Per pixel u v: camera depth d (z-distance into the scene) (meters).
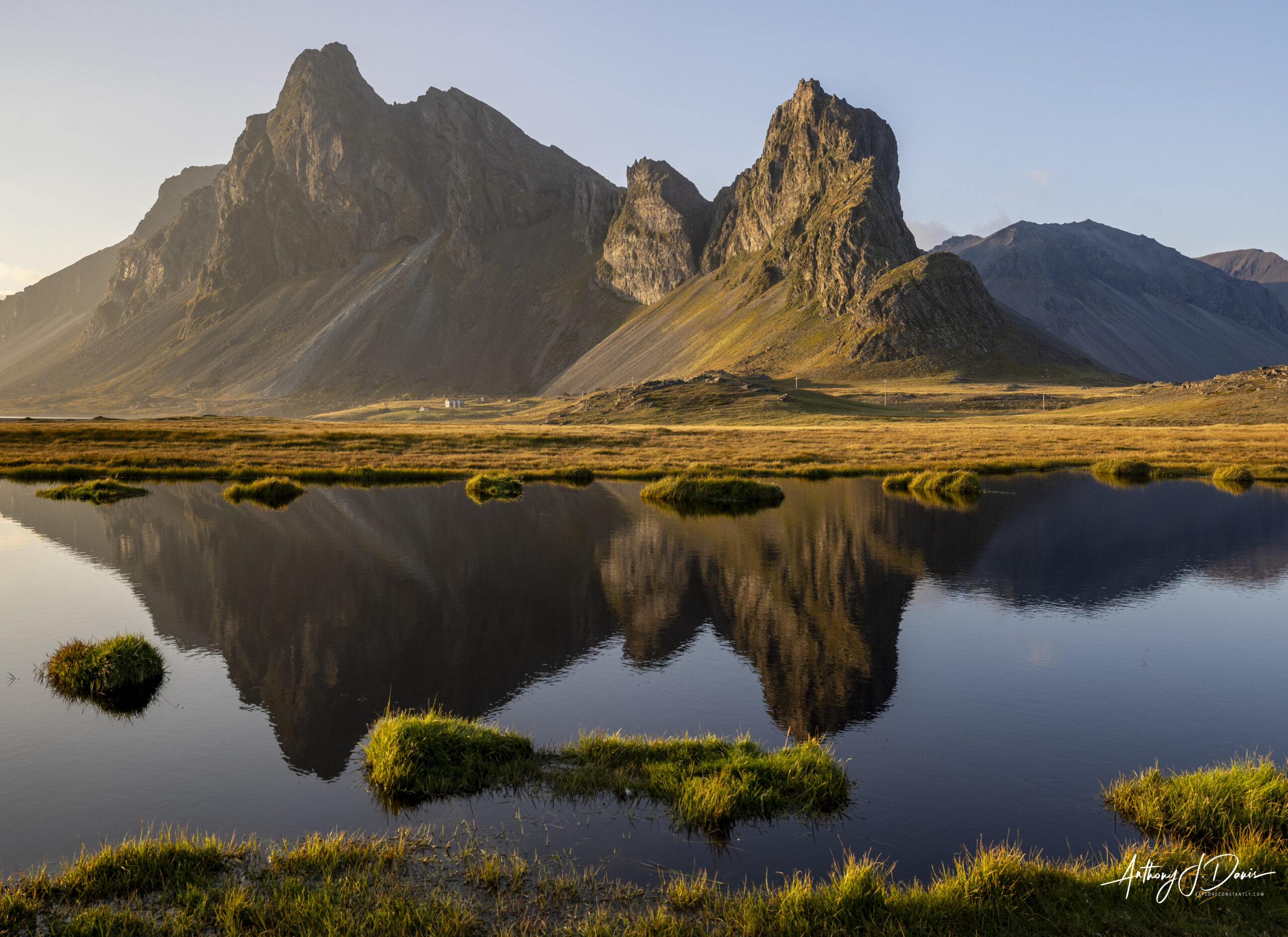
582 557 25.00
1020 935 6.64
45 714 12.60
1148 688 13.58
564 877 7.74
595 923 6.88
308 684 13.97
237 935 6.69
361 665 15.01
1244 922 6.76
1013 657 15.32
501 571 23.09
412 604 19.41
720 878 7.76
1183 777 9.41
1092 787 9.92
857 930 6.76
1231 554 25.45
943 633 16.94
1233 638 16.48
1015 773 10.32
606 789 9.65
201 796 9.80
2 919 6.95
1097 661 15.05
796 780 9.59
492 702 13.11
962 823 8.98
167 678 14.38
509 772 10.08
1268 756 10.80
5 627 17.62
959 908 6.93
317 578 22.19
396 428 113.94
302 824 9.02
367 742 11.40
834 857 8.22
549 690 13.63
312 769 10.54
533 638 16.67
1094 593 20.44
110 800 9.72
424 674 14.49
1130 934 6.62
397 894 7.38
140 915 7.05
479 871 7.84
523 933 6.76
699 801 8.91
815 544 27.33
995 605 19.30
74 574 22.59
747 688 13.73
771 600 19.80
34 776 10.40
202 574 22.70
